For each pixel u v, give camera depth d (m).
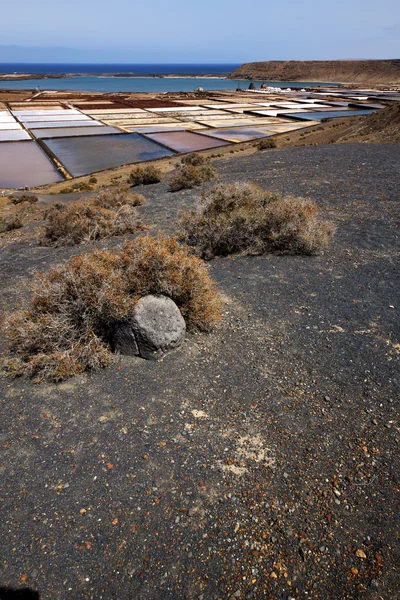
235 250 7.99
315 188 12.41
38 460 3.46
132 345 4.70
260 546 2.78
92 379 4.44
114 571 2.66
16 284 7.37
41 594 2.56
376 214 9.64
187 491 3.17
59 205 14.68
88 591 2.56
